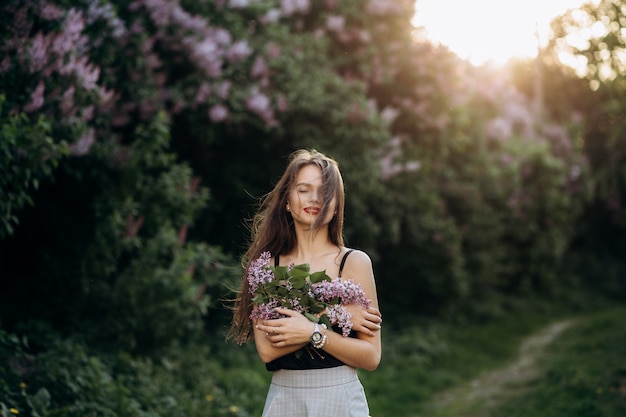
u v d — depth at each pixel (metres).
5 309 6.52
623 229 20.83
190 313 7.02
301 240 3.00
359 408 2.83
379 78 11.02
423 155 12.59
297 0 9.72
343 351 2.80
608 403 7.44
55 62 5.59
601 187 19.92
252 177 9.83
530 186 16.28
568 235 18.06
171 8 7.86
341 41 10.85
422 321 12.45
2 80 5.39
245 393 7.23
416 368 9.77
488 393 8.86
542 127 19.22
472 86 14.08
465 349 11.50
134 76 7.38
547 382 8.80
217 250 7.82
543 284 16.45
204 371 7.21
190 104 8.09
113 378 6.16
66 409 4.90
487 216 14.63
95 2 6.40
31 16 5.68
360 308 2.86
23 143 4.89
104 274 6.77
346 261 2.96
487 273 14.60
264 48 8.86
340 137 9.76
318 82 9.47
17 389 4.90
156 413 5.67
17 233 6.76
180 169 7.36
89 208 6.58
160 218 7.21
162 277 6.86
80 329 6.60
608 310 15.70
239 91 8.40
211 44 7.94
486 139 15.05
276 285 2.85
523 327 13.26
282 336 2.77
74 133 5.69
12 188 5.36
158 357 6.98
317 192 2.93
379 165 10.15
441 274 12.91
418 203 12.50
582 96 21.50
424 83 11.70
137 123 7.74
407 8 11.36
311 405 2.77
